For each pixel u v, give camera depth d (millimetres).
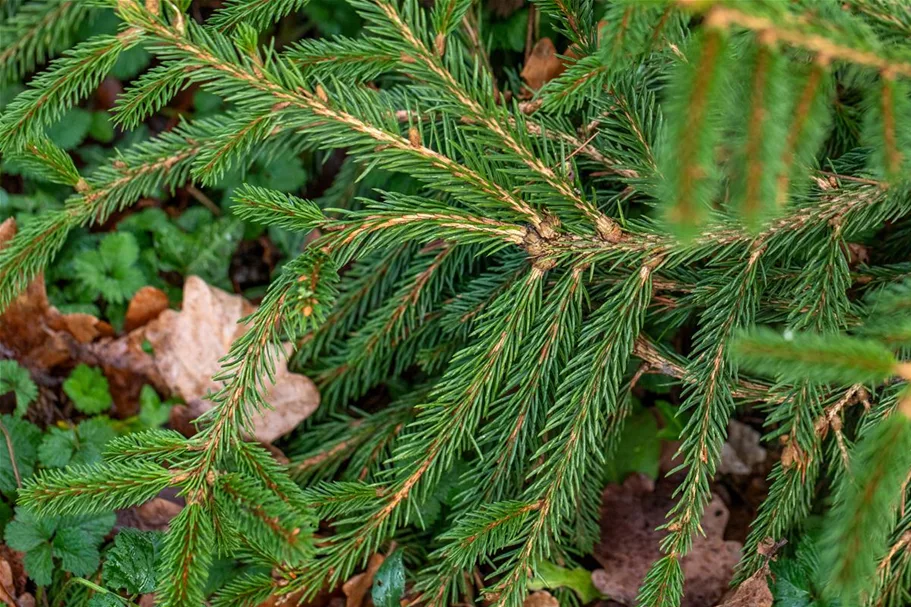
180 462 1072
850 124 1168
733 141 997
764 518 1126
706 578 1224
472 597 1201
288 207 1080
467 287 1189
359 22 1315
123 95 1081
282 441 1278
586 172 1194
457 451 1202
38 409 1275
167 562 1049
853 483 1005
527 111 1160
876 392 1125
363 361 1226
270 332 1081
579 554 1214
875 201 1093
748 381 1133
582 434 1104
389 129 1092
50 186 1315
